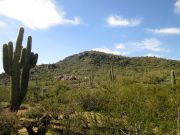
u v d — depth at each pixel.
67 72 113.00
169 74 60.50
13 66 20.72
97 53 139.62
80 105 21.44
